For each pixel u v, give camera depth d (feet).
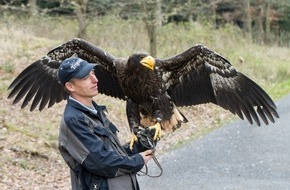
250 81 20.49
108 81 20.42
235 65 81.66
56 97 20.89
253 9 142.51
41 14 83.51
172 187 36.17
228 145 46.93
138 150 18.15
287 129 50.52
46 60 20.88
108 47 77.15
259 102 20.62
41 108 21.03
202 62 20.67
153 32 70.08
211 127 56.24
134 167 16.51
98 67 20.31
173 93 20.81
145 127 19.03
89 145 16.05
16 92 20.94
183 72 20.65
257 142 47.11
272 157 42.50
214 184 36.37
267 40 130.82
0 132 44.65
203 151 45.65
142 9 70.69
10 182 36.70
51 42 71.67
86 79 16.35
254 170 39.47
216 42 87.25
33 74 20.93
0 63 60.95
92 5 80.12
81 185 16.48
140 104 18.97
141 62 18.04
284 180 36.78
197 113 61.26
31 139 44.96
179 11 89.51
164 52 79.36
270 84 77.51
